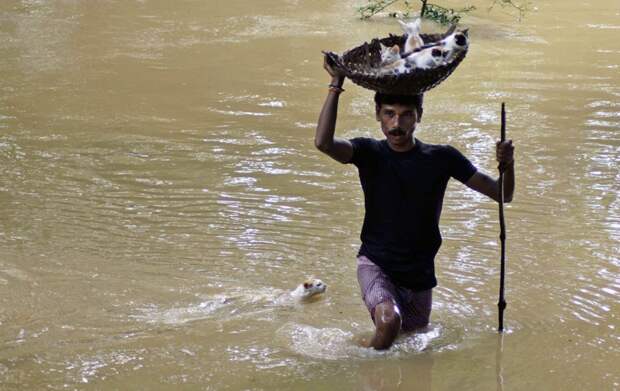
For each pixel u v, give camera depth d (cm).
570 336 1038
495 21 3022
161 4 3250
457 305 1112
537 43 2728
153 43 2673
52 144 1770
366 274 989
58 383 920
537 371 958
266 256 1261
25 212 1410
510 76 2345
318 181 1580
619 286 1170
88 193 1505
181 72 2358
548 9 3250
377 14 3066
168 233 1337
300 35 2770
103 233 1332
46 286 1150
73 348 994
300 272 1212
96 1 3275
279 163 1673
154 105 2064
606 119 1972
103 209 1430
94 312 1084
